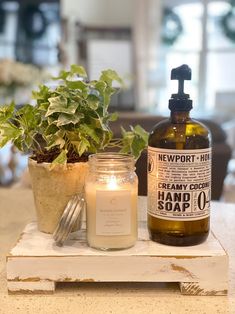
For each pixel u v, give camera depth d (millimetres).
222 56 6254
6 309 572
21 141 693
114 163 626
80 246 648
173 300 598
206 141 637
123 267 620
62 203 688
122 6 6684
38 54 6223
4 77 3189
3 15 6180
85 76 770
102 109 703
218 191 2094
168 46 6418
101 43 6367
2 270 695
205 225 653
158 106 6355
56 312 563
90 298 601
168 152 626
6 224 962
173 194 633
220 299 603
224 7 6141
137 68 6355
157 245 650
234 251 788
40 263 614
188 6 6277
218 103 6070
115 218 624
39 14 6211
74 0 6371
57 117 662
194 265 613
